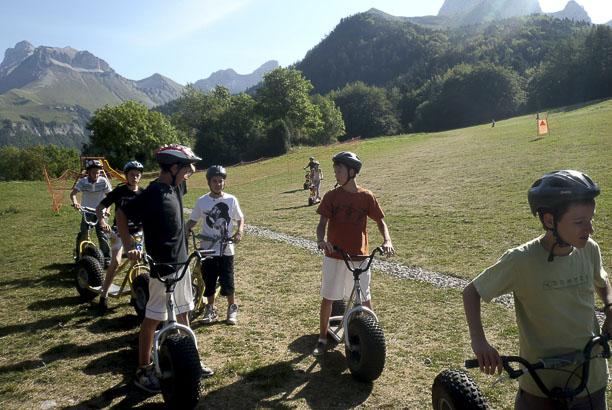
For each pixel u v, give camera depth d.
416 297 6.15
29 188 25.88
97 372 4.12
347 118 100.69
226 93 79.88
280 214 14.28
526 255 2.08
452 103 96.00
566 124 32.56
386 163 26.39
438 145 33.66
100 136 55.31
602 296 2.27
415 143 39.06
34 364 4.27
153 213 3.47
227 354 4.49
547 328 2.09
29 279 7.34
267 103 67.25
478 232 9.62
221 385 3.86
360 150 38.12
